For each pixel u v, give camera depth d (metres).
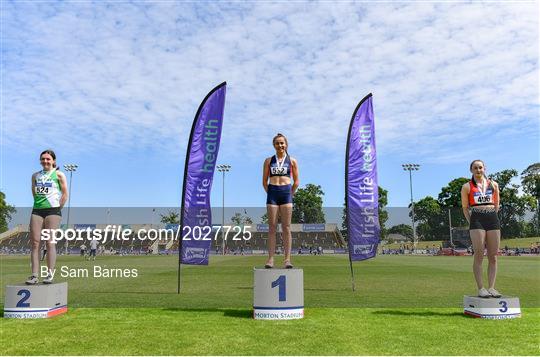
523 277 15.98
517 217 79.00
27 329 5.62
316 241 71.50
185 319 6.36
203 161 11.11
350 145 12.26
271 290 6.44
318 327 5.77
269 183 7.48
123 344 4.81
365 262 32.19
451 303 8.49
